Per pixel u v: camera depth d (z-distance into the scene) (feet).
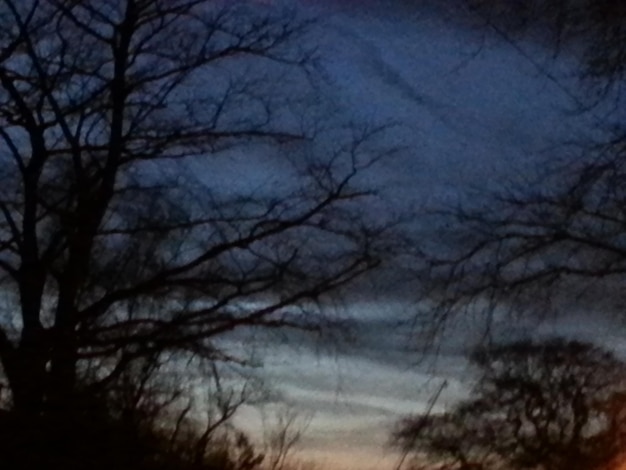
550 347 63.46
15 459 47.39
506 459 70.69
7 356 51.80
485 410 69.67
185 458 55.88
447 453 69.36
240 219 58.75
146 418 53.52
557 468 70.28
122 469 50.60
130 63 58.29
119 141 58.08
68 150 57.67
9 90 56.90
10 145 57.57
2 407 50.44
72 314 55.52
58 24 57.11
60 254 56.90
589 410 69.05
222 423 58.59
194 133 58.65
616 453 71.00
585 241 48.85
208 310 56.65
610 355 66.08
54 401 49.85
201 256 57.36
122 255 58.03
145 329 55.83
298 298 58.03
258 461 59.57
